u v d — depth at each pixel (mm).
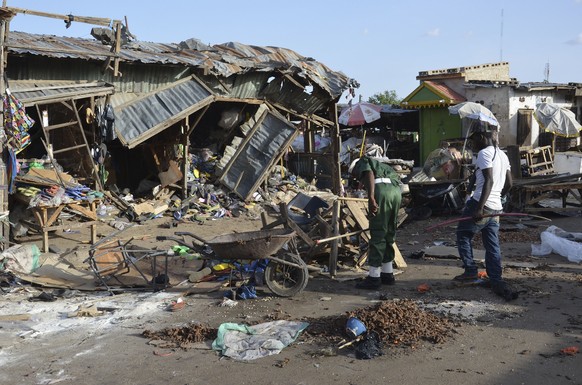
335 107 18375
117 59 12531
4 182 9430
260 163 16328
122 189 15516
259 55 17328
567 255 8805
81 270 8516
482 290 7043
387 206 7191
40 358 5273
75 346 5562
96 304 6930
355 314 5707
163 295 7215
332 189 18453
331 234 7891
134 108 14359
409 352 5129
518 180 14320
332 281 7680
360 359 5008
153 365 5039
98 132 13297
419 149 29016
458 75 27219
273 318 6211
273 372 4812
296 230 7473
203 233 12383
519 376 4586
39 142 13164
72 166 13164
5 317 6418
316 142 25562
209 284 7559
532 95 26766
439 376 4637
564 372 4637
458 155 15570
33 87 12203
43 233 9945
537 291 6902
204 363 5055
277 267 7145
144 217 13406
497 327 5699
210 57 15953
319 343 5410
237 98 16578
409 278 7797
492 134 6848
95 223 10828
